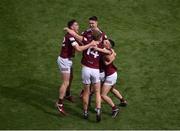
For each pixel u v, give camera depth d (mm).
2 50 53031
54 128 41062
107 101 42812
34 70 50156
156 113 43781
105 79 42844
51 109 44156
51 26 57594
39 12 59656
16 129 40719
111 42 43688
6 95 45969
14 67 50406
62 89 42844
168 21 59250
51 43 54719
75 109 44375
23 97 45844
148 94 46656
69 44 42812
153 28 57938
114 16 59562
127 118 42938
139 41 55438
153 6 61312
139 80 48906
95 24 43031
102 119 42719
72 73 45344
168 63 51781
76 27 43500
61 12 59844
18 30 56594
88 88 42469
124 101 44625
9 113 43094
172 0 62281
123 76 49500
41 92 46875
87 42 42781
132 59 52344
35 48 53688
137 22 58812
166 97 46219
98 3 61500
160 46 54656
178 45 54969
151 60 52250
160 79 49031
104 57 42438
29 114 43125
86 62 42031
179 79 49031
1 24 57344
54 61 51750
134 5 61312
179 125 42062
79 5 61094
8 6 60188
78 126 41500
